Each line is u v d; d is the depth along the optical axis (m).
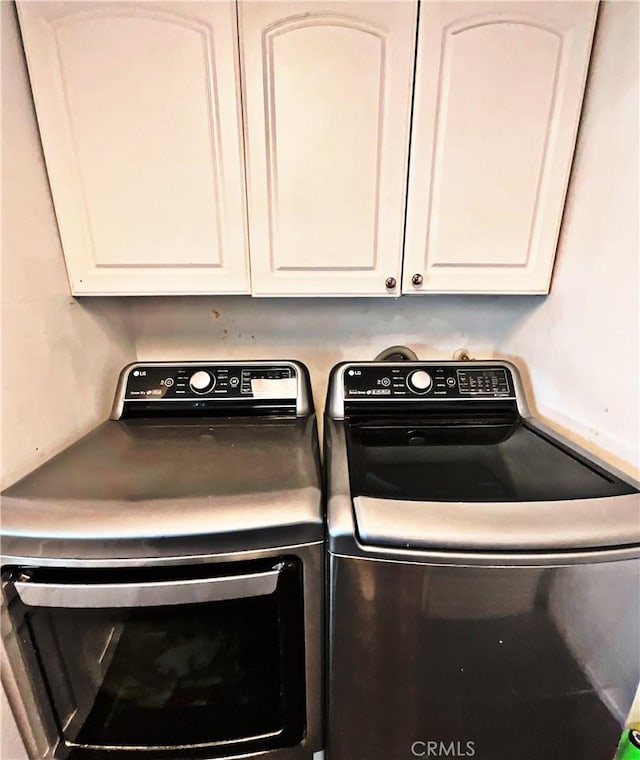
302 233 1.12
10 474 0.87
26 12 0.93
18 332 0.90
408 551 0.76
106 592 0.77
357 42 0.99
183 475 0.89
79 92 0.99
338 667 0.85
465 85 1.03
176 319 1.46
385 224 1.12
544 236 1.15
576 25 0.99
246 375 1.29
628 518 0.77
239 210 1.09
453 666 0.83
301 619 0.85
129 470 0.92
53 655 0.86
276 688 0.91
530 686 0.84
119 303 1.36
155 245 1.10
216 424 1.20
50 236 1.02
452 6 0.97
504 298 1.45
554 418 1.21
